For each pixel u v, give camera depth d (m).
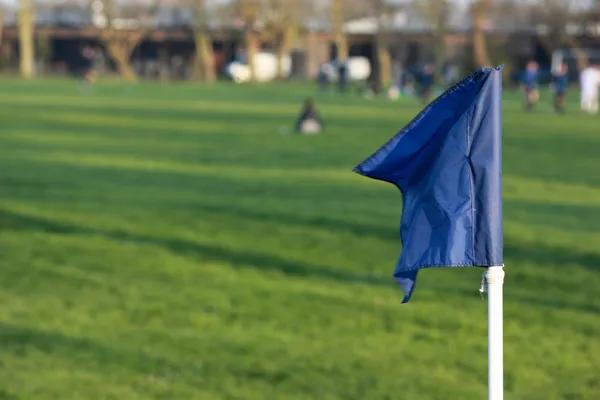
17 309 13.91
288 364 11.62
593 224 20.45
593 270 16.36
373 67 115.81
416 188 6.84
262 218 20.61
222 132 40.53
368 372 11.38
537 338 12.71
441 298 14.67
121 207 21.73
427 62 111.75
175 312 13.83
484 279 6.63
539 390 10.88
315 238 18.70
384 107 60.00
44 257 17.00
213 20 110.81
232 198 23.12
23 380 10.94
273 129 42.31
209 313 13.77
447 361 11.82
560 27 103.50
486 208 6.56
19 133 38.44
